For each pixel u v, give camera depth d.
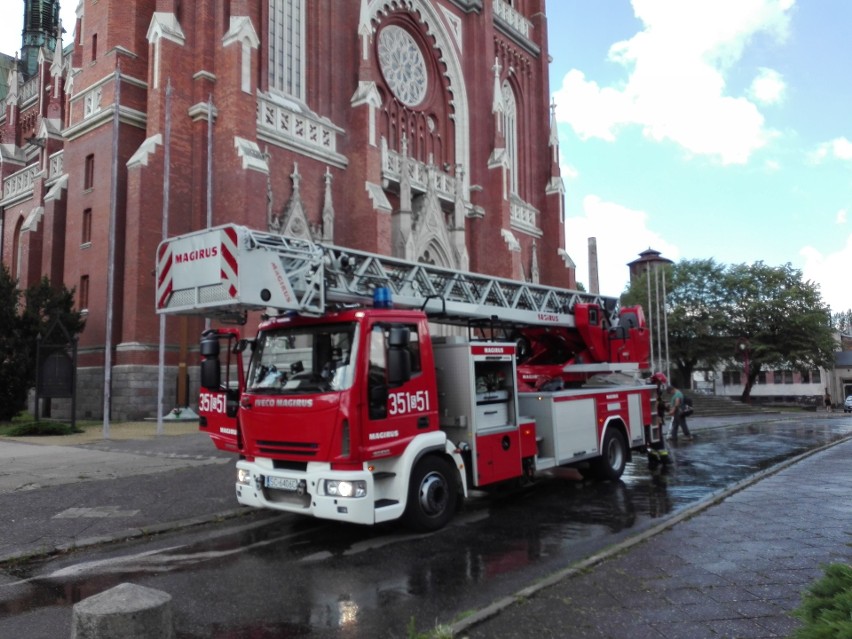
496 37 44.09
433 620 5.27
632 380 14.23
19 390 22.28
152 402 23.16
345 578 6.40
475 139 39.94
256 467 8.14
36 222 28.72
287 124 27.95
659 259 70.88
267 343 8.58
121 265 24.72
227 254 7.61
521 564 6.82
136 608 3.78
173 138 24.45
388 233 30.08
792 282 53.19
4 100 52.53
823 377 72.19
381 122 34.47
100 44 26.52
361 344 7.68
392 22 36.22
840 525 7.96
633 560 6.50
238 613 5.49
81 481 11.25
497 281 12.06
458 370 9.30
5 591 6.16
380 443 7.64
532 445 10.44
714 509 8.95
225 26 25.70
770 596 5.42
